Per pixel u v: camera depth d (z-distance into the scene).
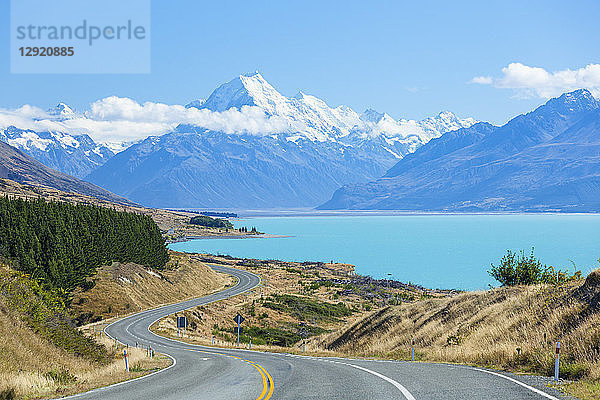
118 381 23.34
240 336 84.69
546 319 28.33
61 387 21.00
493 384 17.67
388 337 48.09
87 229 96.94
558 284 34.53
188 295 123.81
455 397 15.59
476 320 37.91
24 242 77.12
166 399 17.48
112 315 90.25
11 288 32.72
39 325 31.39
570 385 16.73
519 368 21.73
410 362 28.17
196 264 148.88
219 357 40.09
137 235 122.31
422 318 47.75
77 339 34.56
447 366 24.05
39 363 26.17
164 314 91.75
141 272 114.00
